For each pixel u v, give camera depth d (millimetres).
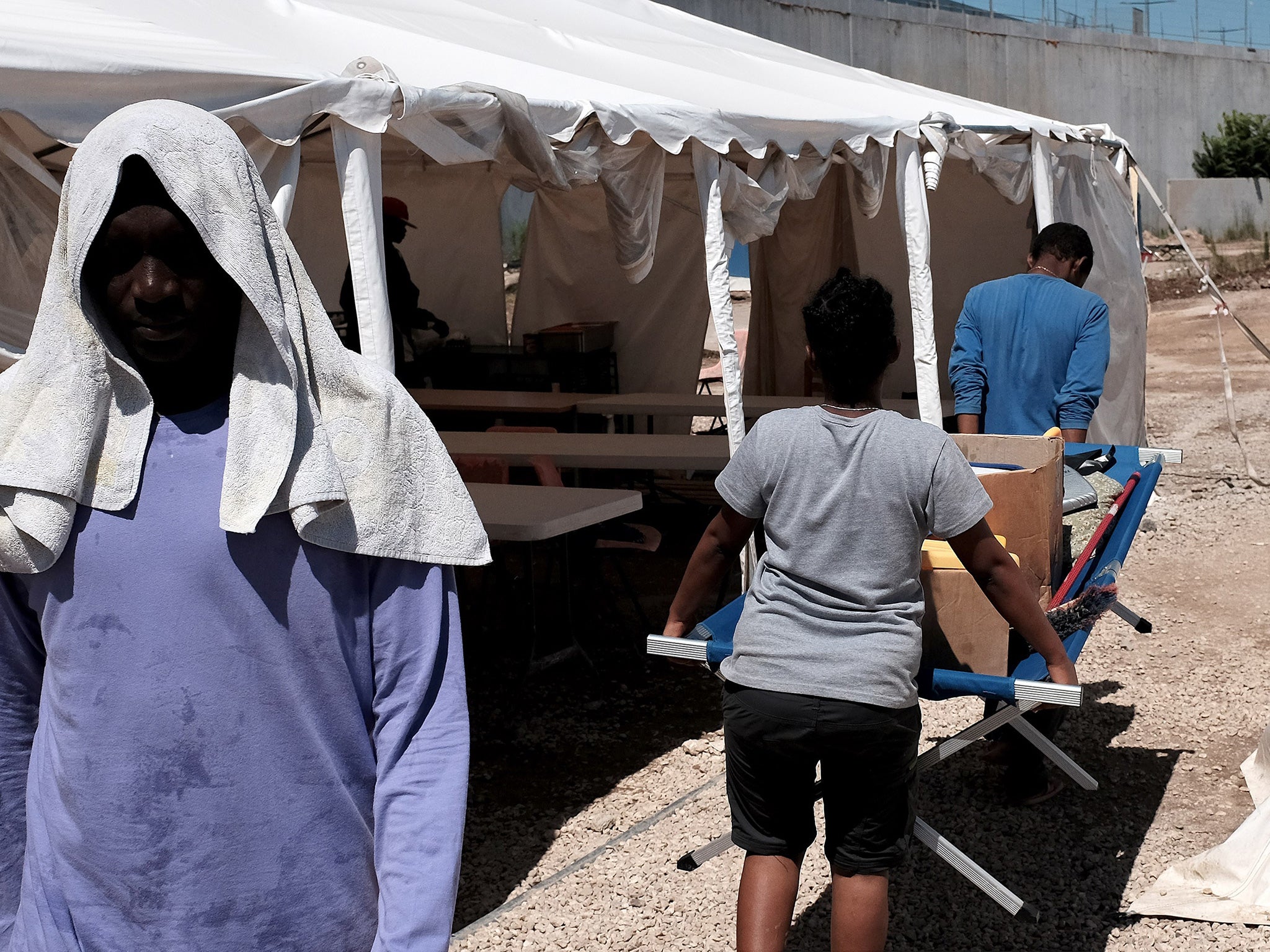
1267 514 8477
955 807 4207
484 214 10648
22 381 1429
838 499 2607
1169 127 31500
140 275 1413
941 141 6098
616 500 5250
